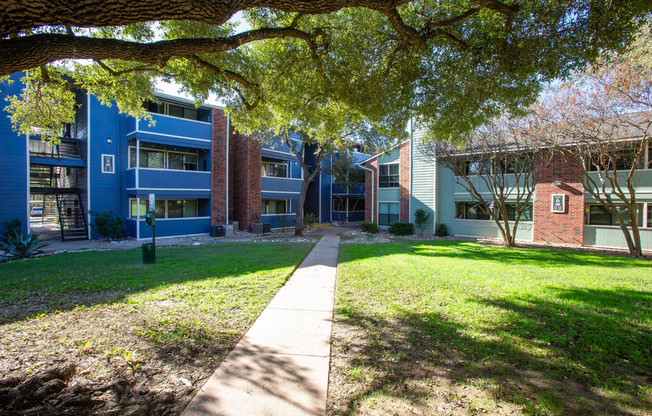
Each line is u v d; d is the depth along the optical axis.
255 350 3.65
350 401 2.73
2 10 2.39
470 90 6.85
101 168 16.58
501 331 4.21
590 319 4.66
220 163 19.48
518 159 14.60
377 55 7.19
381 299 5.70
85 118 16.38
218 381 2.99
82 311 4.82
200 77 7.48
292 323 4.51
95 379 2.90
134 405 2.56
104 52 3.60
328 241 16.31
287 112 8.57
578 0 4.87
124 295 5.72
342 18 6.80
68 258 10.20
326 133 9.47
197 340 3.86
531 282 7.01
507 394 2.83
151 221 9.25
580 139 11.20
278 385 2.94
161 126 17.06
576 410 2.62
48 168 17.22
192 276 7.28
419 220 19.77
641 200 13.54
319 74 7.41
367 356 3.55
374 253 11.68
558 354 3.59
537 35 5.32
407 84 7.20
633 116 11.92
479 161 15.43
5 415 2.30
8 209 14.12
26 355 3.32
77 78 7.46
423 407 2.65
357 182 27.84
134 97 8.20
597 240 14.48
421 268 8.62
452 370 3.26
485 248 13.62
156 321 4.43
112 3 2.61
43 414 2.35
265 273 7.62
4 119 13.98
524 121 12.38
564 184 15.27
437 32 5.91
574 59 5.41
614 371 3.25
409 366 3.34
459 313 4.94
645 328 4.34
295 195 24.58
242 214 21.25
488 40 6.14
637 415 2.55
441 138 8.23
